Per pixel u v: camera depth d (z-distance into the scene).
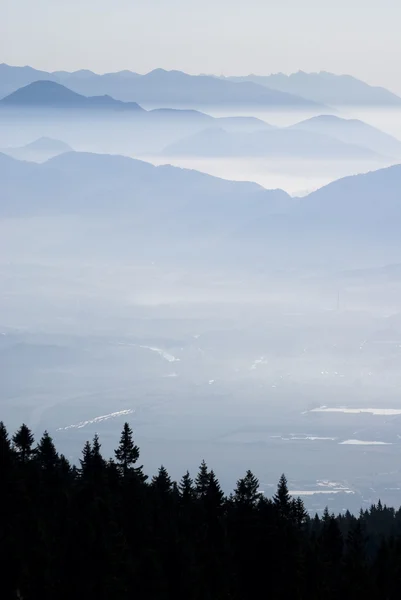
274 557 126.44
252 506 134.88
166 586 115.94
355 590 123.94
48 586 106.88
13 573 106.25
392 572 130.75
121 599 111.12
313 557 127.06
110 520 121.44
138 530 126.88
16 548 108.75
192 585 116.62
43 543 111.88
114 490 138.38
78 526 116.12
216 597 119.56
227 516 138.62
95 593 108.56
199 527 133.38
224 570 123.12
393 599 127.44
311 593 123.38
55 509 125.12
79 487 132.38
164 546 121.44
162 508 137.62
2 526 115.69
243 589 125.31
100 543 112.38
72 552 111.25
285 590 123.94
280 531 128.88
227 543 127.06
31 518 117.81
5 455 124.50
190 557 119.62
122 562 114.50
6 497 120.56
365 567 128.62
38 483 130.25
